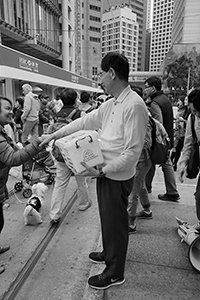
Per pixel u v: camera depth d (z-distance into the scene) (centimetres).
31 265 224
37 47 2403
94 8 6969
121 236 180
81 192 333
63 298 187
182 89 5081
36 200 303
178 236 268
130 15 8081
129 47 8419
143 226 289
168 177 354
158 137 258
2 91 1112
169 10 10012
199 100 191
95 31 7081
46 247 254
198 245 226
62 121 307
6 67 891
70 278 208
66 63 3138
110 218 176
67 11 3058
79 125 202
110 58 160
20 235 275
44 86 1800
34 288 197
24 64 1114
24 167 396
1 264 225
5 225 297
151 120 250
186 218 308
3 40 2091
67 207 346
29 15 2086
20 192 399
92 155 166
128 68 164
